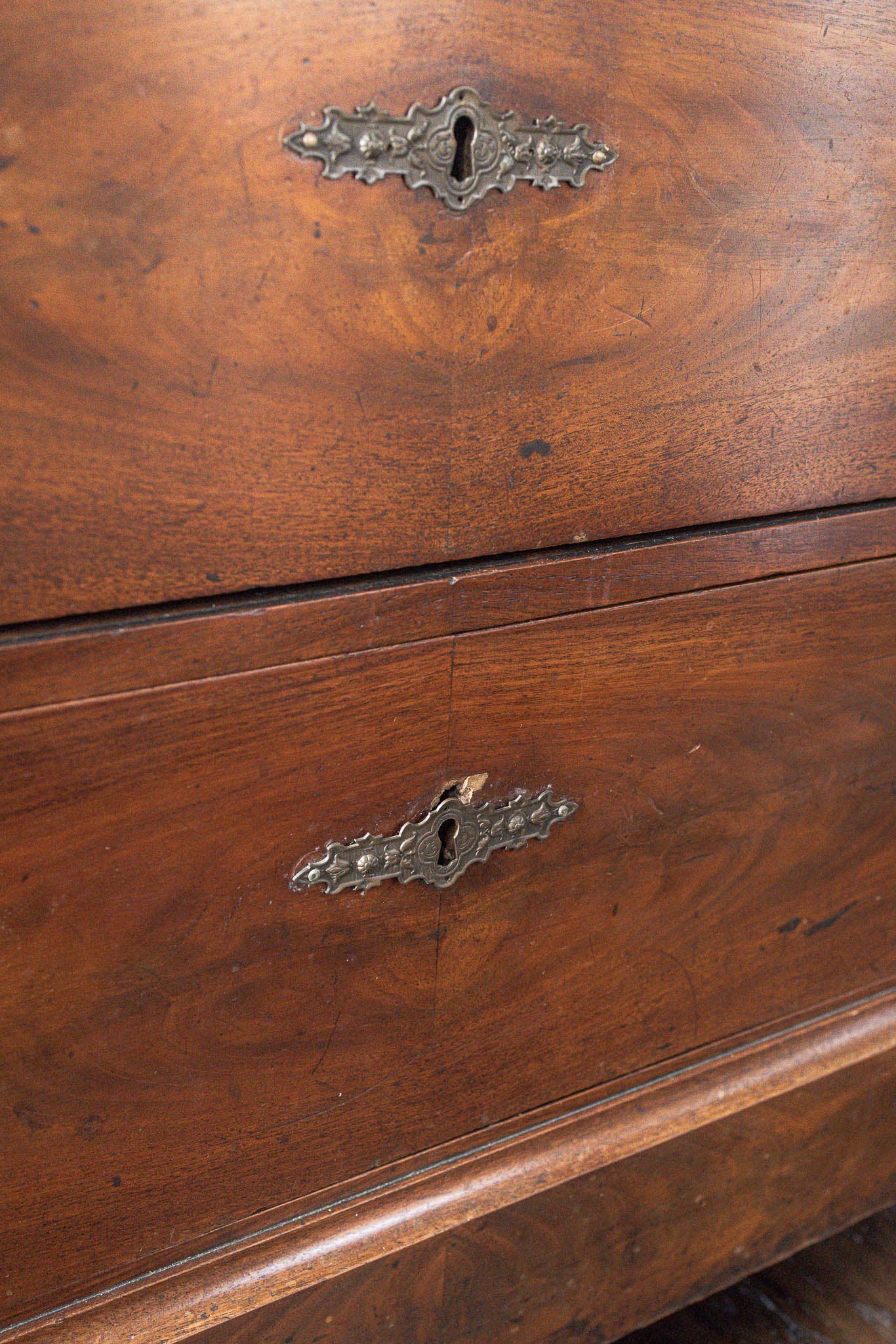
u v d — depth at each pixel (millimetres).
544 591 511
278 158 425
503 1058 582
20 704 435
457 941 545
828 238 519
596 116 463
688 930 610
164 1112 507
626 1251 641
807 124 500
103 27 397
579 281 478
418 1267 576
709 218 494
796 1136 672
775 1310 753
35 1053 473
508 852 542
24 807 444
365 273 445
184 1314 530
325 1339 564
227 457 443
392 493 471
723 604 553
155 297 420
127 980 481
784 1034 670
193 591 451
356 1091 548
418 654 494
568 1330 643
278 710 475
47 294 408
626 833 570
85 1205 503
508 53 445
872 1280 776
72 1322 515
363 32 425
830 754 614
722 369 516
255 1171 537
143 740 456
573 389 490
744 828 604
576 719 537
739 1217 676
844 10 491
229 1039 509
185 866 477
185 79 409
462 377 469
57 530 426
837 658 594
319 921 510
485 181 452
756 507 546
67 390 417
